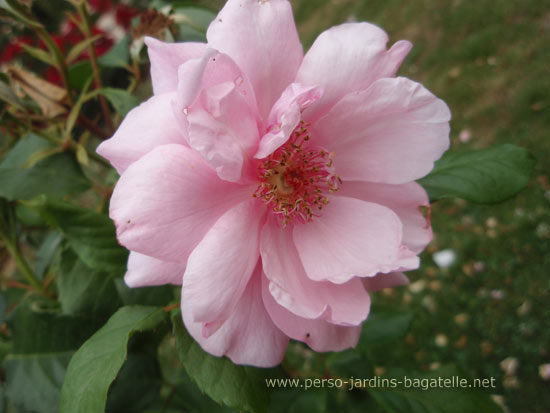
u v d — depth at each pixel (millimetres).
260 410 93
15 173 131
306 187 109
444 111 94
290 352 288
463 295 312
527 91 370
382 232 100
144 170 81
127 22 193
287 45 92
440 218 351
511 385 270
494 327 295
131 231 79
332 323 91
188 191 84
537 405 263
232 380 95
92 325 121
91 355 95
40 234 190
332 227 106
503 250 320
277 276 94
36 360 118
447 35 459
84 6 137
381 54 92
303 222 108
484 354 287
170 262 90
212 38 88
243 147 91
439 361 290
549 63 385
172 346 308
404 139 98
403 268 91
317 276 101
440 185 125
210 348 91
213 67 82
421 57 456
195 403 136
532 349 279
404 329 163
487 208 339
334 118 98
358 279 100
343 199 107
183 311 81
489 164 125
